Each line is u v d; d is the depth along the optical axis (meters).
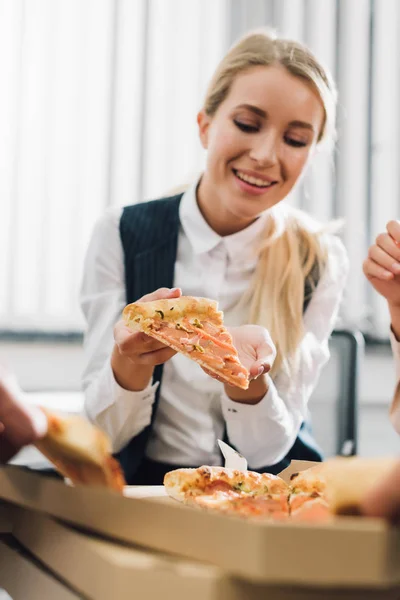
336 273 1.54
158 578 0.42
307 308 1.49
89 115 2.49
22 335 2.37
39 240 2.43
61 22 2.46
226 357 0.99
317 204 2.72
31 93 2.43
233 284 1.48
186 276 1.47
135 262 1.47
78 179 2.48
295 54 1.28
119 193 2.53
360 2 2.75
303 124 1.26
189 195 1.50
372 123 2.78
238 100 1.26
